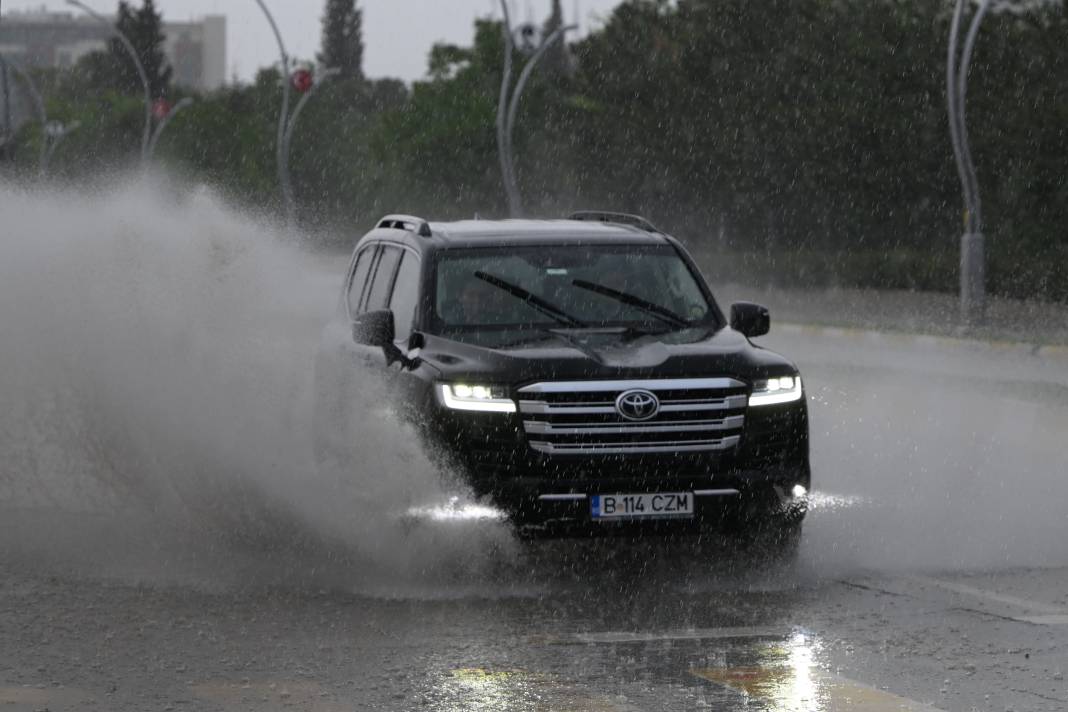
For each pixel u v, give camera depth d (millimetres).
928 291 97188
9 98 114562
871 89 112188
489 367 22000
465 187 169125
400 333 24750
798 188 121500
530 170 164625
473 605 20266
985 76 105000
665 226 136500
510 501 21641
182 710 15539
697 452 21922
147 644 18234
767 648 17750
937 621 18891
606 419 21734
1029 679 16219
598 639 18344
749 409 22156
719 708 15320
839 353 59125
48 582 21484
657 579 21672
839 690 15898
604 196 142625
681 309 24844
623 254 25609
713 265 113688
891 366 52531
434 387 22062
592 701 15641
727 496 21984
